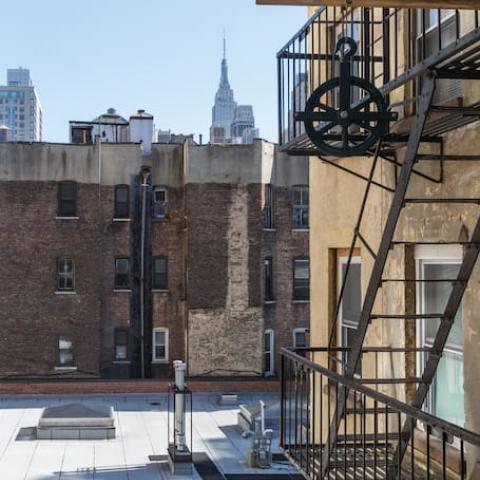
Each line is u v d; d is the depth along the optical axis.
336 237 10.66
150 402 33.69
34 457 23.19
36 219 40.00
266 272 41.66
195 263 40.19
